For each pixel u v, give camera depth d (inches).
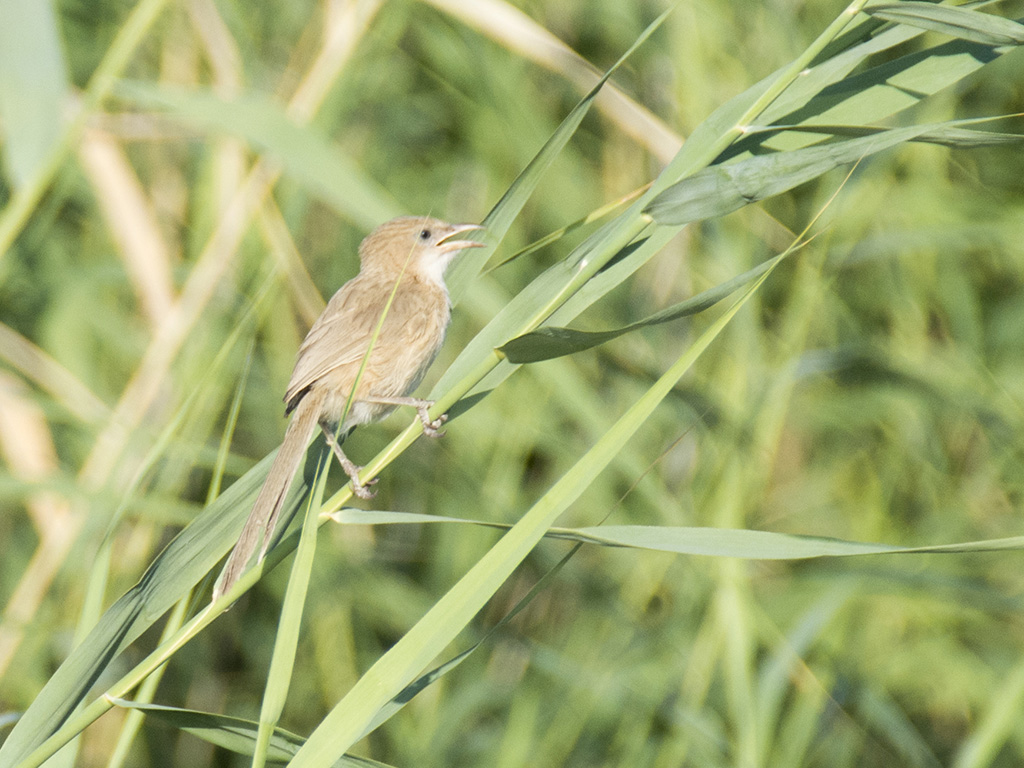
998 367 441.4
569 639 417.7
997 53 212.2
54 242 423.8
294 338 448.5
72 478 320.2
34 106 258.8
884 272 453.1
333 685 411.2
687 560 390.0
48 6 259.9
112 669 410.3
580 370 445.4
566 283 226.7
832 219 369.1
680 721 347.6
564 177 449.7
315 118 398.3
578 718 385.1
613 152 455.5
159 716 196.1
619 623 398.6
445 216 472.7
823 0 430.0
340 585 417.4
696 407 356.2
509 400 425.4
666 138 311.6
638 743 355.9
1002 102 452.1
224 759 415.5
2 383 356.5
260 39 470.3
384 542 456.8
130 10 447.5
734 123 208.4
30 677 368.8
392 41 430.3
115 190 350.3
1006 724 287.6
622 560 422.9
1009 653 422.9
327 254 474.9
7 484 284.7
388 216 286.0
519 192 241.8
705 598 380.5
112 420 318.3
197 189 441.1
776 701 343.0
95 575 233.1
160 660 199.0
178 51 434.6
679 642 377.4
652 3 437.4
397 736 389.7
